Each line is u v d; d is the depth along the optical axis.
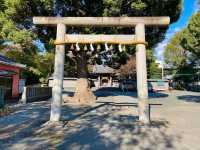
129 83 42.41
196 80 53.78
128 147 7.60
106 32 19.25
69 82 46.09
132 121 12.02
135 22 11.83
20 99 20.83
